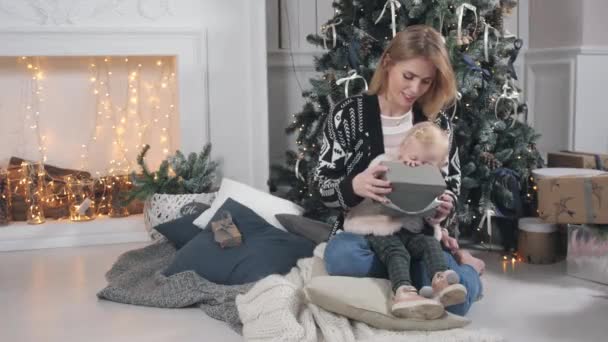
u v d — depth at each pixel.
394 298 2.24
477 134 3.43
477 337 2.20
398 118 2.45
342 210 2.58
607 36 4.29
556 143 4.46
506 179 3.44
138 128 4.30
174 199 3.56
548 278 3.08
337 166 2.48
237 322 2.48
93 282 3.08
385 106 2.46
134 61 4.25
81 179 4.05
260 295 2.39
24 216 3.91
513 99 3.54
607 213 2.93
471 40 3.44
